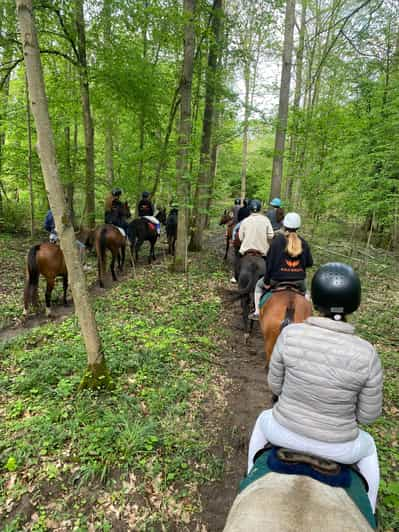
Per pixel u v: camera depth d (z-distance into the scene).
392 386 5.08
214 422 4.31
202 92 14.24
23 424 3.87
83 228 13.95
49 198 4.09
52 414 4.01
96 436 3.71
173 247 14.12
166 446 3.77
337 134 12.20
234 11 14.97
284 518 1.53
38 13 11.12
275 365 2.04
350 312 2.05
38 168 14.33
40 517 2.99
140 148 12.83
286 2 12.06
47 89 14.13
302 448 1.85
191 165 11.92
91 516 3.03
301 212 15.48
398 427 4.25
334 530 1.46
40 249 7.54
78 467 3.42
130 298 8.39
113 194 11.51
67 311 8.14
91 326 4.46
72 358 5.33
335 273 2.03
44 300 8.76
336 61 14.57
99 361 4.57
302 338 1.95
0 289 8.98
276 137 12.73
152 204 13.39
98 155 18.98
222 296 8.80
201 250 14.34
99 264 9.69
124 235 11.06
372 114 10.74
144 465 3.50
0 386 4.69
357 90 12.12
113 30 12.51
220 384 5.12
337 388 1.81
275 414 1.99
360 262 12.32
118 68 11.82
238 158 28.38
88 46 12.48
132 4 11.38
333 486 1.77
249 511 1.59
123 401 4.34
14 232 15.77
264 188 27.28
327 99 14.62
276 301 4.45
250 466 2.28
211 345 6.25
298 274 4.82
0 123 14.27
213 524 3.05
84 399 4.30
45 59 13.53
